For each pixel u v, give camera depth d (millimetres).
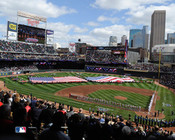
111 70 105500
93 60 110938
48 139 3924
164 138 4289
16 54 93125
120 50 104500
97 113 30641
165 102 44094
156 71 92188
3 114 4523
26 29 94812
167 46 160000
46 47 115625
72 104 37656
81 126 5891
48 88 55812
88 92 52656
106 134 5898
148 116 32719
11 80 63875
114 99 44531
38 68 101500
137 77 92562
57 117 4211
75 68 119688
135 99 45594
